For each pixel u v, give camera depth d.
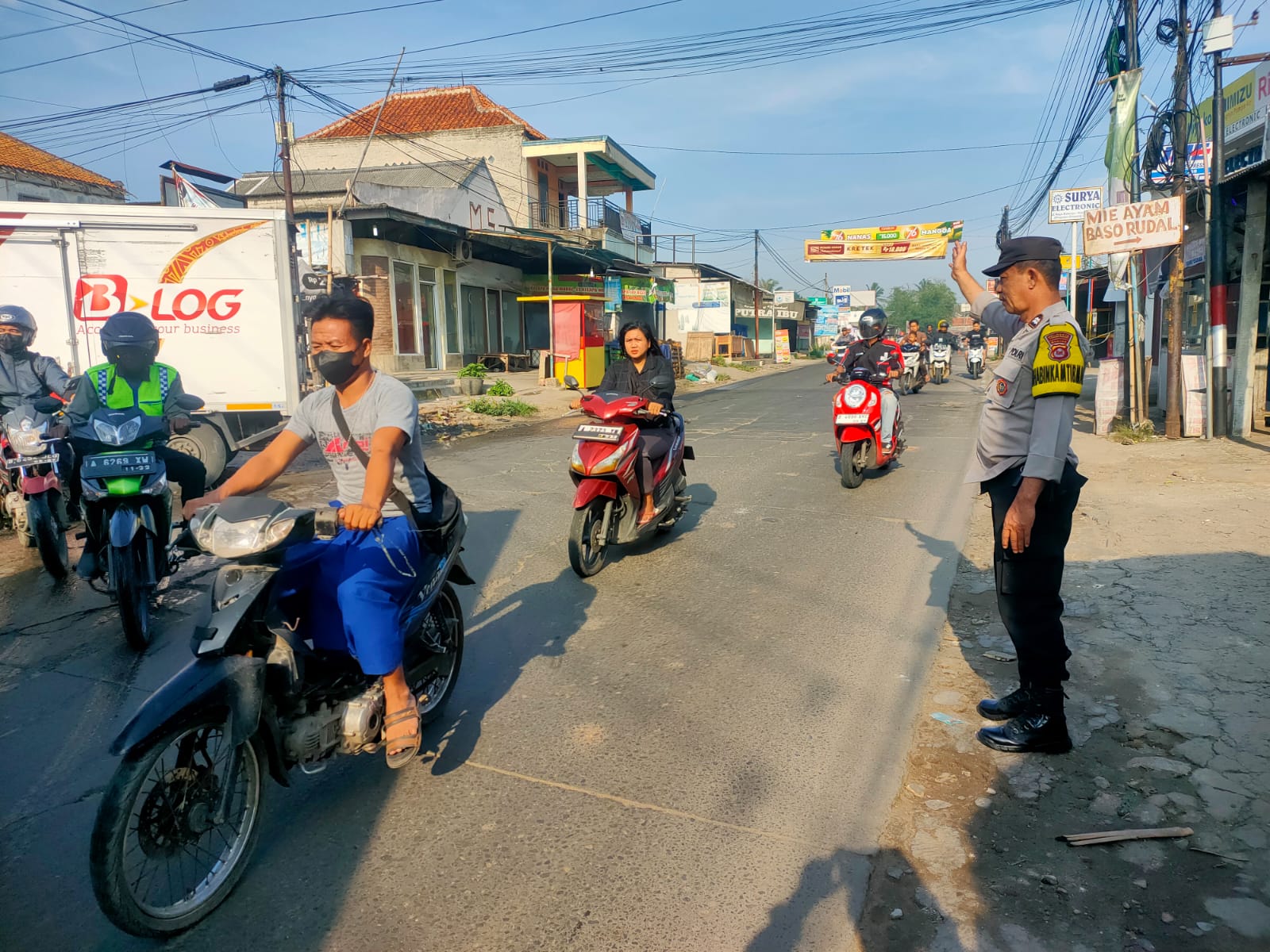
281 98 16.42
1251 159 13.63
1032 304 3.13
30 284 9.12
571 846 2.81
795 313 55.78
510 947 2.37
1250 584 4.79
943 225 32.12
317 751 2.81
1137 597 4.70
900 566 5.64
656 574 5.62
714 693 3.88
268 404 9.66
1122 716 3.45
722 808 3.00
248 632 2.63
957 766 3.18
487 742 3.50
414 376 19.08
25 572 6.00
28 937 2.46
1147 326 15.78
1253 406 10.24
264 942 2.42
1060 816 2.85
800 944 2.35
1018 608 3.19
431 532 3.32
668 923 2.44
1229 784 2.94
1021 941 2.32
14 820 3.04
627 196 35.84
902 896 2.52
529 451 11.09
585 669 4.19
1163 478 7.88
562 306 19.72
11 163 24.73
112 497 4.39
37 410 5.30
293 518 2.54
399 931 2.45
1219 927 2.32
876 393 8.06
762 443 11.54
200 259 9.37
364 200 19.47
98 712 3.84
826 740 3.43
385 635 2.85
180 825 2.51
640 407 5.66
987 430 3.28
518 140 28.97
